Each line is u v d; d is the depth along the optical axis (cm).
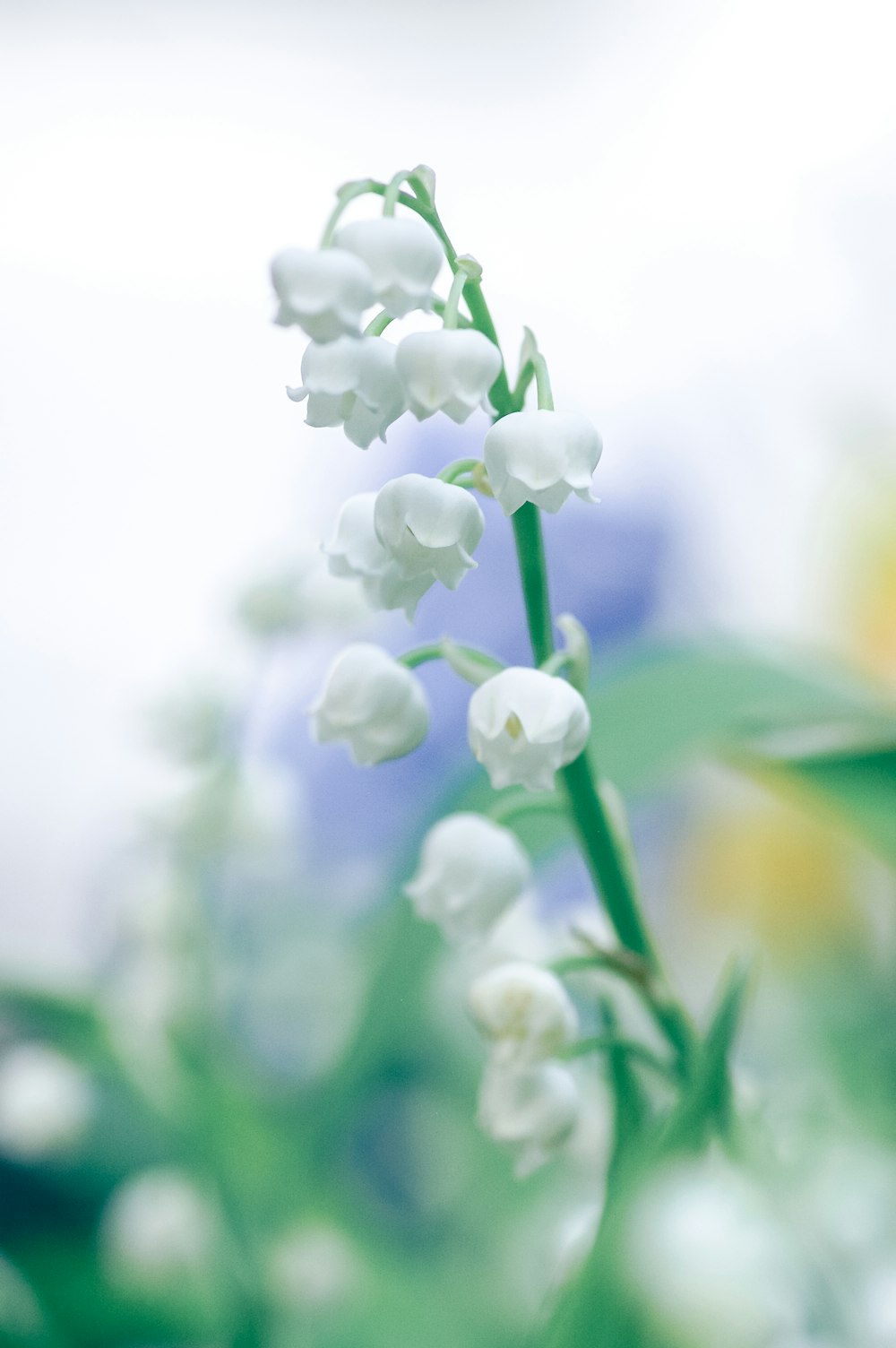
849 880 50
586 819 25
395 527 24
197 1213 32
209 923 39
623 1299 23
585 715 24
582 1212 29
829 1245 24
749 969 24
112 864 43
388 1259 32
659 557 64
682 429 66
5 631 74
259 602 38
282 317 23
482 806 33
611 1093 25
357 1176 39
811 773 29
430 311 24
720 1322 23
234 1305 31
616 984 27
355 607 38
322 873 50
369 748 26
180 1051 35
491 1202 34
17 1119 36
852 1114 30
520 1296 30
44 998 35
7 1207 38
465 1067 40
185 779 38
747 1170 24
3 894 71
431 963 33
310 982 43
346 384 24
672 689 34
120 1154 38
